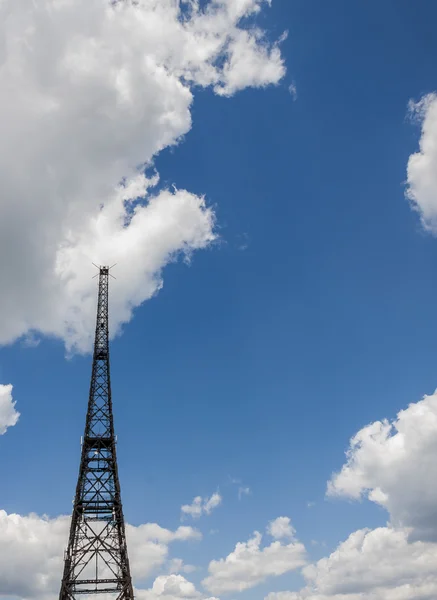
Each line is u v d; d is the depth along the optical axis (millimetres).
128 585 188875
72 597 184750
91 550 194250
